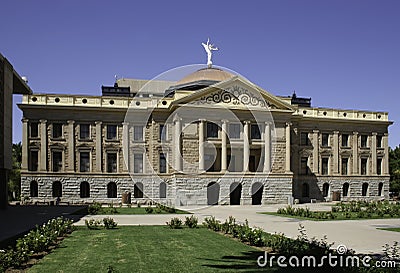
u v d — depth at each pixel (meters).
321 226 30.12
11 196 86.75
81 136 66.31
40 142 64.50
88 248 19.83
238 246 20.36
